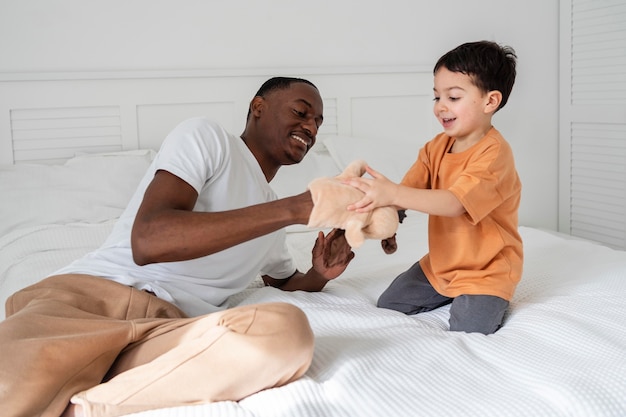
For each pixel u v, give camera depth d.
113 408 1.05
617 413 1.06
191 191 1.35
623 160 3.10
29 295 1.27
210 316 1.11
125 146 2.73
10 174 2.36
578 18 3.25
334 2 3.00
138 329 1.15
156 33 2.74
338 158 2.87
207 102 2.83
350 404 1.07
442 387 1.13
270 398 1.07
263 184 1.59
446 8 3.19
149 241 1.22
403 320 1.48
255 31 2.89
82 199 2.35
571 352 1.28
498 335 1.43
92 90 2.65
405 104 3.19
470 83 1.52
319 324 1.44
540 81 3.38
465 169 1.51
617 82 3.08
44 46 2.59
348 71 3.03
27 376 1.02
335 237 1.64
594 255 2.00
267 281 1.81
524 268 1.91
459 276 1.54
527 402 1.07
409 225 2.64
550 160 3.46
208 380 1.06
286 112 1.60
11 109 2.55
